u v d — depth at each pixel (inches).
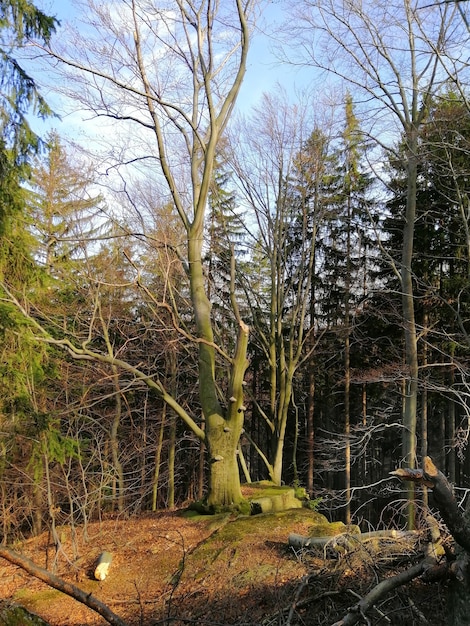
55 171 489.1
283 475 859.4
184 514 382.9
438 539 173.2
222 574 253.1
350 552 193.9
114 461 462.6
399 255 607.5
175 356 587.5
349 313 711.7
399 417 671.8
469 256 420.5
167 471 676.7
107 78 352.5
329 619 172.6
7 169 323.0
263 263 771.4
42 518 385.7
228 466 374.9
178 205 403.5
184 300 535.5
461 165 443.5
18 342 318.3
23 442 347.3
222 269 672.4
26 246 352.5
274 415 631.8
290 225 686.5
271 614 192.7
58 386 466.9
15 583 275.3
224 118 409.4
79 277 508.7
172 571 272.7
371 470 842.2
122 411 616.7
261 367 845.8
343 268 730.2
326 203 682.2
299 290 646.5
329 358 723.4
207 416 378.6
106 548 318.0
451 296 568.1
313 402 801.6
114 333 510.3
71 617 230.2
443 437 677.9
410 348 442.0
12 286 350.6
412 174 443.8
